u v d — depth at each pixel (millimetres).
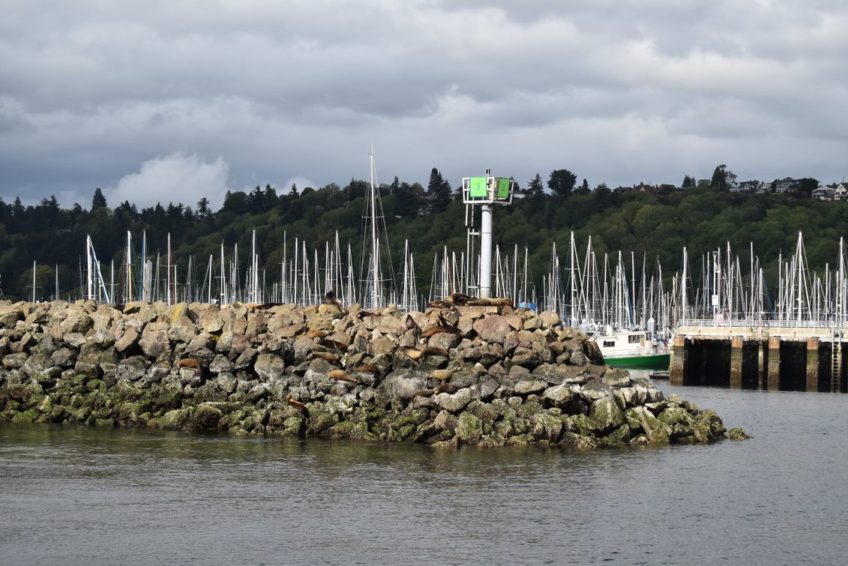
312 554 58469
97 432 90500
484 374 89812
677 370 170000
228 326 99312
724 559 60156
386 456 81375
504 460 80875
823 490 76312
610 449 86938
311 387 91875
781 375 173125
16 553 57781
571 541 61969
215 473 75188
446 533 62625
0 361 101875
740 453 88938
